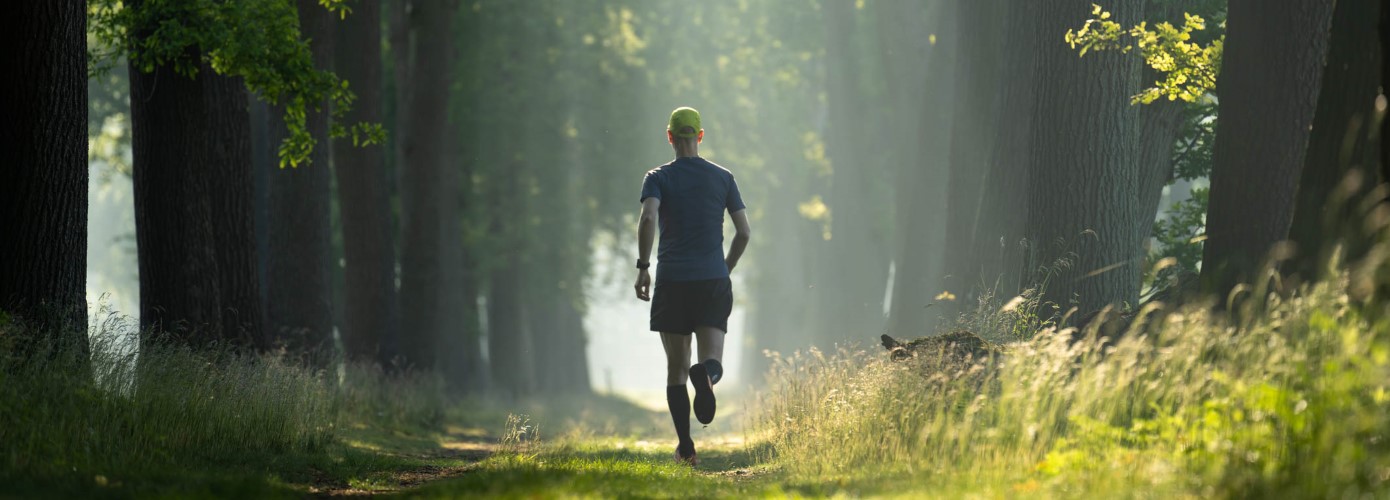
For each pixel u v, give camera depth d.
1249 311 14.41
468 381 79.44
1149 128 34.22
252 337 36.75
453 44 78.94
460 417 55.47
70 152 25.11
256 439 23.56
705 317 18.72
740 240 19.11
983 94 37.53
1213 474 11.63
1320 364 12.45
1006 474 13.95
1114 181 27.75
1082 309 27.16
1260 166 24.39
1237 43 24.88
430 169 67.12
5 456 15.98
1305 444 11.40
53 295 24.75
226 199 36.28
